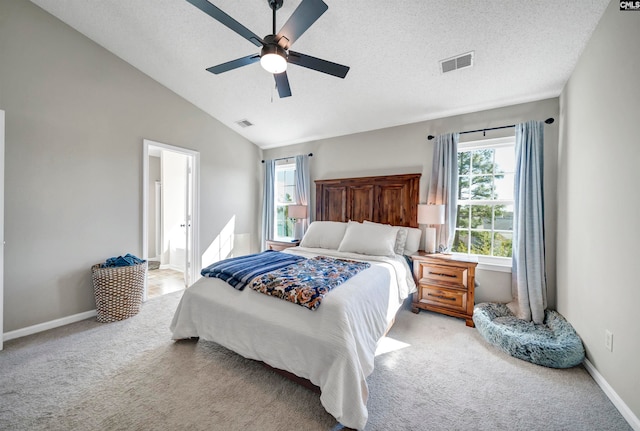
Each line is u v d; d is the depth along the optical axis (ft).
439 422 4.58
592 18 5.71
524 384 5.59
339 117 11.56
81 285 8.61
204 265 12.73
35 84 7.61
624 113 4.79
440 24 6.44
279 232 15.99
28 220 7.55
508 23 6.16
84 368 6.01
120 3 7.39
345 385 4.50
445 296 8.97
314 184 14.14
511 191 9.57
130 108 9.77
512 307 8.76
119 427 4.40
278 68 5.86
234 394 5.24
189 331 6.94
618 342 4.90
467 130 10.07
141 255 10.13
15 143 7.30
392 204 11.46
